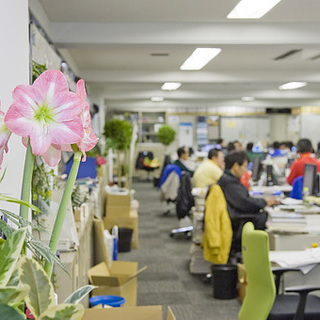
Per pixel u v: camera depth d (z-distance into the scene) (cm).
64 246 283
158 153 1873
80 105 98
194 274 593
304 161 727
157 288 538
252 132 1886
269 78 1022
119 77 1009
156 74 1011
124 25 602
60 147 103
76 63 920
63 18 579
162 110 1850
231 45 620
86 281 357
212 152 762
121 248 709
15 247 83
